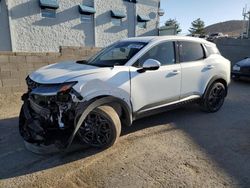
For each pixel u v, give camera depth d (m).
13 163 3.30
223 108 5.92
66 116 3.22
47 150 3.63
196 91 4.98
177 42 4.66
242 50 12.00
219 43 12.88
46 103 3.28
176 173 3.06
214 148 3.74
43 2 13.21
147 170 3.13
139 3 19.42
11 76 6.43
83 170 3.14
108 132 3.59
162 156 3.48
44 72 3.64
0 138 4.05
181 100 4.72
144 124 4.70
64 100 3.16
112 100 3.61
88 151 3.62
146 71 4.00
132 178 2.96
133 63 3.95
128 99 3.81
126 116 3.88
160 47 4.36
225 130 4.48
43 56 6.93
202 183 2.86
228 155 3.52
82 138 3.56
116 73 3.67
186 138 4.10
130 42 4.51
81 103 3.28
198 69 4.91
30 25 13.18
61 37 14.74
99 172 3.09
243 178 2.96
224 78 5.54
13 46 12.62
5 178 2.97
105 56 4.41
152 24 21.05
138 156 3.49
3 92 6.38
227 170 3.13
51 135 3.27
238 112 5.61
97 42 16.84
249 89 8.48
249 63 9.66
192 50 4.95
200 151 3.64
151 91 4.12
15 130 4.38
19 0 12.51
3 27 12.13
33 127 3.29
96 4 16.25
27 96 3.75
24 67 6.60
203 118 5.11
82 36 15.89
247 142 3.97
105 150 3.65
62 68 3.81
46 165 3.26
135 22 19.41
